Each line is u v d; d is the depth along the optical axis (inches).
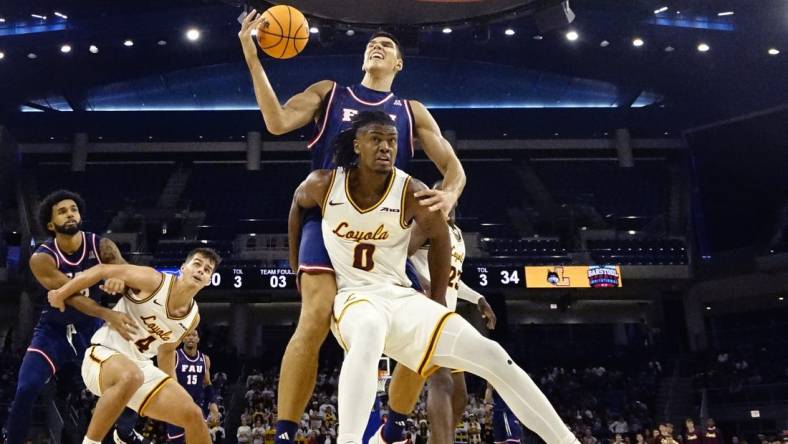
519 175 1207.6
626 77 1107.9
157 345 192.9
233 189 1181.7
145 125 1155.9
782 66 1008.2
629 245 1032.2
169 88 1141.7
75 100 1116.5
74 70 1032.2
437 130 161.2
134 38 963.3
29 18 944.9
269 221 1109.7
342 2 313.9
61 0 936.9
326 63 1136.8
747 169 1071.6
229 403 824.9
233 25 957.2
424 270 177.6
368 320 114.1
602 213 1152.2
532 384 113.6
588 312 1119.0
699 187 1099.9
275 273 879.7
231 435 764.6
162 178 1179.9
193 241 1048.2
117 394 164.6
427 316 117.5
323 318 126.5
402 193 127.0
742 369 912.3
